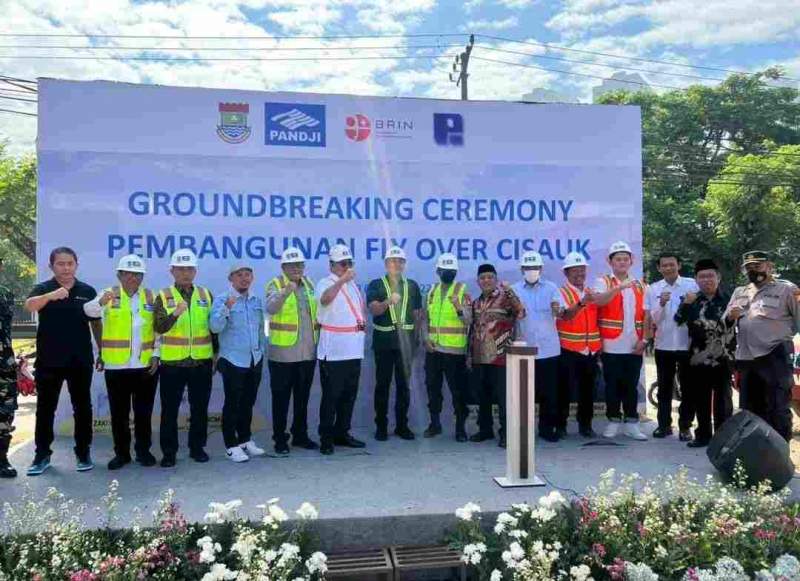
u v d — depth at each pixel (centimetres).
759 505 408
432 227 698
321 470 520
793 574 352
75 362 511
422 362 682
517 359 480
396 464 538
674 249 2627
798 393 782
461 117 704
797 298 541
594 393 667
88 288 526
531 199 718
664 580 350
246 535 359
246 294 556
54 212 623
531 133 717
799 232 2584
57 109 622
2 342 498
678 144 3466
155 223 643
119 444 527
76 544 352
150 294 540
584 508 388
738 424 491
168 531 366
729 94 3556
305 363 585
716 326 584
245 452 563
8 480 492
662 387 643
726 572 342
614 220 736
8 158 2191
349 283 590
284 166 668
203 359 541
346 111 681
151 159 641
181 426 649
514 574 346
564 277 726
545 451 585
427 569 407
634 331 635
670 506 405
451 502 440
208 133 653
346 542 409
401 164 691
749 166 2538
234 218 659
